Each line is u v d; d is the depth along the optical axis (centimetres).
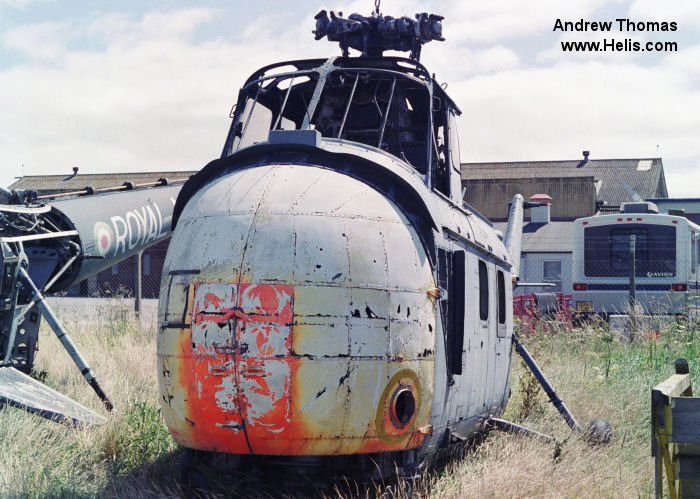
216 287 456
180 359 462
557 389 966
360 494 505
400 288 477
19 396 707
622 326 1534
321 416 447
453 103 673
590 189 4553
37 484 534
